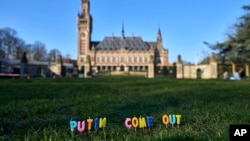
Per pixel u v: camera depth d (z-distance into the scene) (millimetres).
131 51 162125
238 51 38500
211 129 6027
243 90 15922
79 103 10500
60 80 31578
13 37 110188
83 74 74250
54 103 10328
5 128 6289
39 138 5184
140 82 27266
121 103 10539
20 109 8766
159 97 12562
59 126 6332
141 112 8102
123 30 166125
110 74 80812
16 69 75188
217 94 13484
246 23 37469
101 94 14414
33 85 21062
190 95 13086
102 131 5777
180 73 70938
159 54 168125
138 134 5559
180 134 4914
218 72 64688
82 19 160625
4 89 16828
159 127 6188
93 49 160750
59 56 73312
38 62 110688
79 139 5168
